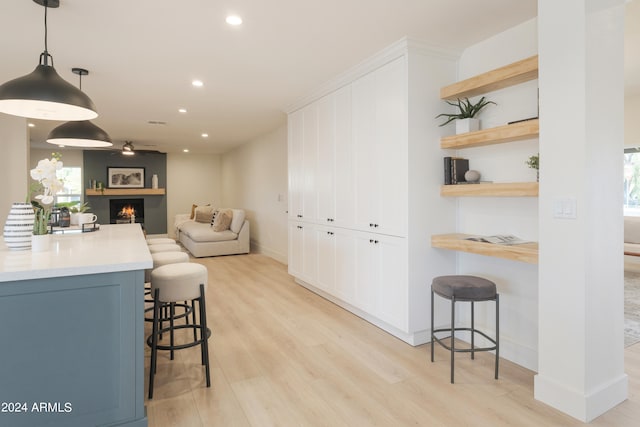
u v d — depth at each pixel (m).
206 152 9.74
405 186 2.84
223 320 3.52
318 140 4.07
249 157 7.91
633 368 2.53
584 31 1.88
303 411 2.04
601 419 1.94
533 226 2.53
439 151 2.95
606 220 2.00
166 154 9.68
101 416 1.77
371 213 3.24
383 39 2.76
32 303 1.65
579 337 1.94
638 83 5.13
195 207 9.23
